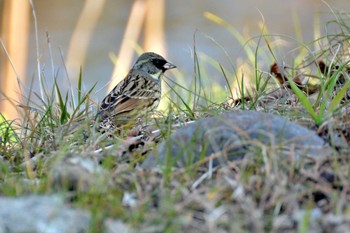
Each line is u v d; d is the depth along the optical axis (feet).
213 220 23.53
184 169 26.99
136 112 41.93
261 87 40.42
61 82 64.64
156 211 24.67
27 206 23.68
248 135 28.35
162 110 42.78
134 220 23.65
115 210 24.30
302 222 22.82
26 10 61.67
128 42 60.29
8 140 35.91
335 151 27.91
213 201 24.79
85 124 33.42
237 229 23.08
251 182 25.72
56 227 22.99
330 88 33.63
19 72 60.59
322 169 26.63
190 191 26.30
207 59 55.57
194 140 28.35
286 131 28.53
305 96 33.86
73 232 23.03
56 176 26.05
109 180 26.43
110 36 76.89
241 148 27.81
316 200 25.29
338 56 39.50
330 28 66.33
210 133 28.43
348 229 22.81
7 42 61.26
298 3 76.74
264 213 24.44
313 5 75.56
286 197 24.67
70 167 26.35
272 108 35.24
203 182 26.84
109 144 33.45
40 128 36.04
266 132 28.30
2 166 30.25
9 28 61.21
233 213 24.02
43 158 31.71
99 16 79.66
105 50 74.28
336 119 31.27
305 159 27.40
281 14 76.79
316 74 42.22
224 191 25.43
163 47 62.85
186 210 24.47
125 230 23.21
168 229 22.99
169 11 79.87
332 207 24.48
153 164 28.84
